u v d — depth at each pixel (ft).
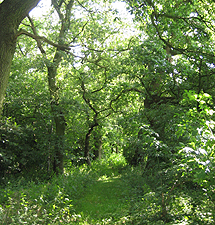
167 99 43.19
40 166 48.70
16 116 48.96
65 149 50.47
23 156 45.29
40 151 46.44
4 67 21.93
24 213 21.35
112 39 55.06
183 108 32.19
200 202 21.03
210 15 40.04
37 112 49.49
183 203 20.98
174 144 28.63
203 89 41.27
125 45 55.57
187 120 18.98
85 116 54.65
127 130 40.29
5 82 22.07
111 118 64.90
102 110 57.00
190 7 36.24
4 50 21.98
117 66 48.06
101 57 49.52
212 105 34.55
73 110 47.83
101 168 59.52
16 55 57.67
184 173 19.13
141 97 48.29
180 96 40.24
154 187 26.55
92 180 44.47
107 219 25.88
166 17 35.70
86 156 62.85
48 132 51.13
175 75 42.93
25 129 45.42
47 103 48.26
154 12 34.91
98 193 36.94
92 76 48.70
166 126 32.30
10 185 34.53
